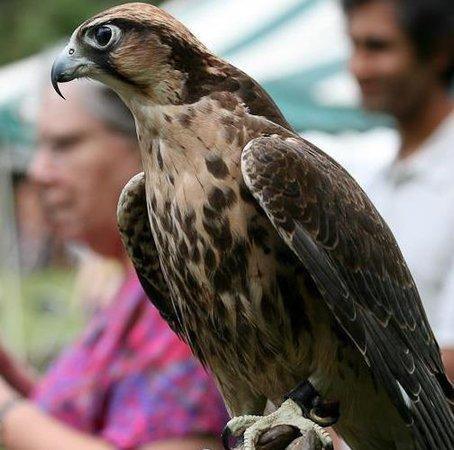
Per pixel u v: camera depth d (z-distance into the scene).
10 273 18.73
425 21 7.23
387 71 7.34
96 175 6.77
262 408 5.50
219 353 5.37
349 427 5.46
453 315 6.68
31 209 19.45
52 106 6.83
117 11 5.32
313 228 5.12
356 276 5.27
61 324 16.69
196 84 5.23
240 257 5.13
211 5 14.24
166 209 5.22
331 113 13.52
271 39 13.66
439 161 7.07
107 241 6.85
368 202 5.50
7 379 7.37
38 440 6.30
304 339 5.21
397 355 5.30
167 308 5.81
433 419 5.27
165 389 6.17
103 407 6.33
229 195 5.11
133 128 6.79
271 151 5.10
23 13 30.53
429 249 6.95
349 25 7.51
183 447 6.12
